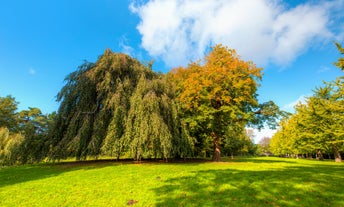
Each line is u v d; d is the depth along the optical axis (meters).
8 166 16.88
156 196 7.10
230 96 18.77
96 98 17.39
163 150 15.47
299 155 63.19
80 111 16.33
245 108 20.52
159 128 15.27
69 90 17.34
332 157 50.47
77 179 9.92
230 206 6.05
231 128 21.14
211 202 6.40
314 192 7.30
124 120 15.62
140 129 15.01
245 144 47.25
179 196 7.04
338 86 17.98
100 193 7.57
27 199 7.12
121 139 15.23
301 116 31.44
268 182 8.82
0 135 19.67
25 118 45.03
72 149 15.00
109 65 17.64
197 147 22.97
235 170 12.54
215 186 8.25
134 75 18.56
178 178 9.84
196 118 18.47
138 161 18.12
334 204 6.13
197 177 10.05
